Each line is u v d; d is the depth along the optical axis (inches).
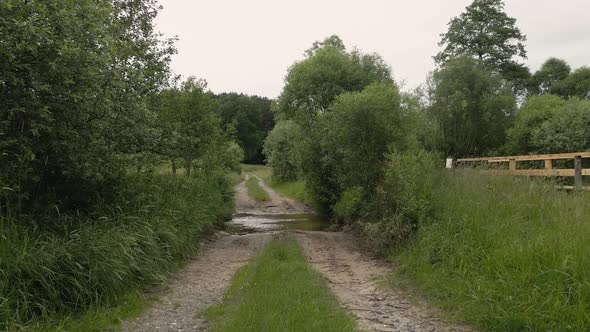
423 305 256.4
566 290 208.8
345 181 557.9
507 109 1194.6
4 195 249.3
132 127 360.2
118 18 436.1
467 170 435.2
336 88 759.7
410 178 402.0
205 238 507.2
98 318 228.7
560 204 299.9
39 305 213.2
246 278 310.2
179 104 614.5
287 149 1533.0
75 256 247.3
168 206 432.8
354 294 281.9
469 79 1189.1
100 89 279.6
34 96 233.1
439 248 315.9
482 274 258.8
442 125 1164.5
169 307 258.8
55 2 242.4
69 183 323.6
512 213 308.8
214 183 703.1
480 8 1649.9
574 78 1867.6
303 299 237.9
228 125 770.8
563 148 810.2
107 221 321.1
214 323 226.4
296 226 691.4
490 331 210.1
